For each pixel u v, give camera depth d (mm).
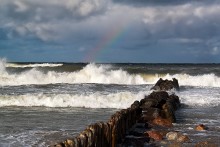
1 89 26766
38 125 14422
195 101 21656
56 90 26188
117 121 10930
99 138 8922
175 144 11258
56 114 17391
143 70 41781
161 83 27047
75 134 12688
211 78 34344
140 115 15477
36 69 42062
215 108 19453
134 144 11148
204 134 12844
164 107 15891
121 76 36438
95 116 16781
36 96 21562
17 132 13039
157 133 12406
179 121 15578
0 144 11211
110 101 20953
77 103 20672
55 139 11930
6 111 18391
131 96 21531
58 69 42438
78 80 36188
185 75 36438
